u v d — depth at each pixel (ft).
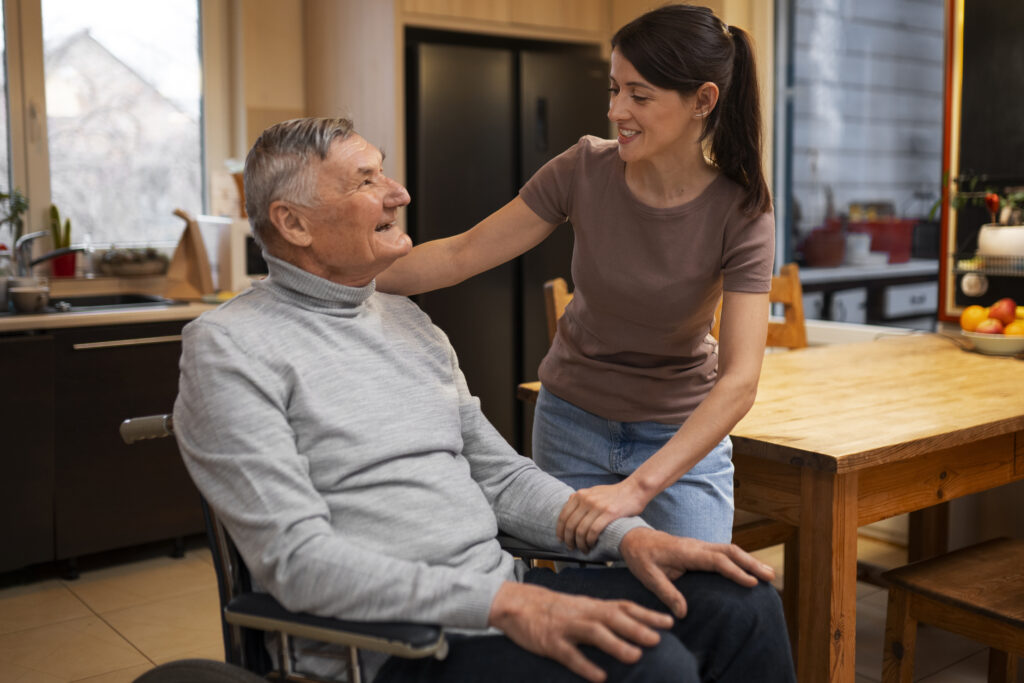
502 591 4.07
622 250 5.32
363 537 4.39
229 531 4.21
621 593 4.66
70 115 11.76
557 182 5.60
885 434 5.89
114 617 9.18
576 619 3.96
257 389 4.26
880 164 10.81
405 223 11.32
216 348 4.30
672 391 5.63
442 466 4.71
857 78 10.95
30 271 10.62
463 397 5.26
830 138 11.34
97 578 10.19
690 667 3.99
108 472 10.18
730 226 5.10
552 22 12.00
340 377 4.51
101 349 10.02
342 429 4.41
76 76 11.76
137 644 8.59
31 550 9.77
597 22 12.46
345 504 4.38
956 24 9.77
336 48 12.10
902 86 10.50
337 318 4.63
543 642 3.97
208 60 12.59
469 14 11.28
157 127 12.40
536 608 4.01
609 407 5.71
